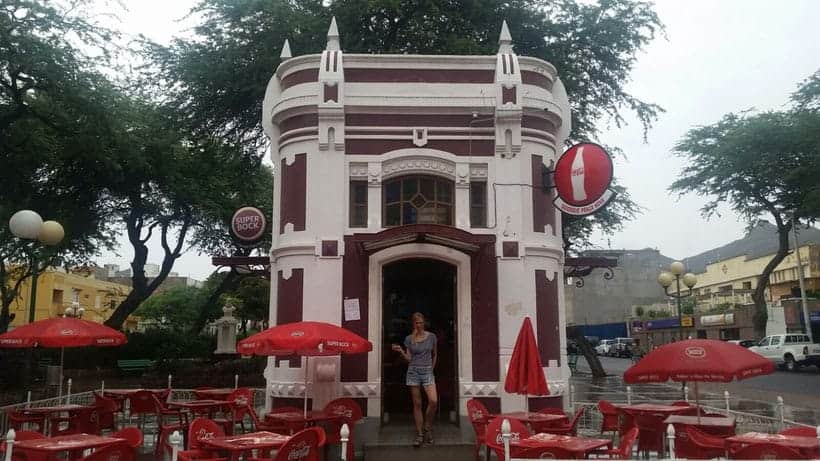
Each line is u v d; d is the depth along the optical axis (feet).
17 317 165.99
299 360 38.45
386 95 40.40
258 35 74.43
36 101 72.23
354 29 74.54
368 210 39.63
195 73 73.92
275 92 44.09
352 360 38.11
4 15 60.64
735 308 183.01
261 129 80.89
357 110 40.32
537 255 39.86
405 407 42.45
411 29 75.25
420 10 74.79
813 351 115.03
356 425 36.88
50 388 68.18
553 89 44.39
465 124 40.52
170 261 105.19
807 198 111.45
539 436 26.50
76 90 66.69
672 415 31.99
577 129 79.05
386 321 42.34
